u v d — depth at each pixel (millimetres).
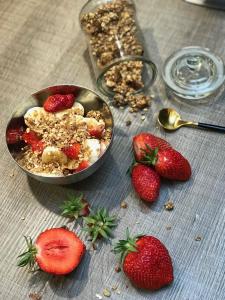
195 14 603
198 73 551
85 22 572
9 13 632
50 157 473
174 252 457
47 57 590
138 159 486
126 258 430
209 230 465
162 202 482
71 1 634
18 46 603
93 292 446
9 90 570
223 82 544
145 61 551
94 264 457
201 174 495
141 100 537
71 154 473
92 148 472
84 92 504
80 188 497
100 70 549
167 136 521
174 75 554
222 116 527
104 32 562
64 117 499
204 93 537
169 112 530
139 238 440
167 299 436
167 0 618
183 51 567
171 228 469
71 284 450
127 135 525
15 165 518
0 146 532
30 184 505
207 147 510
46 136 487
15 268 462
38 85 571
